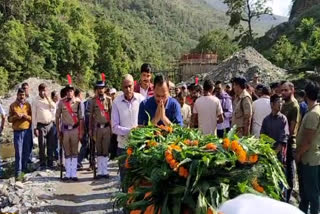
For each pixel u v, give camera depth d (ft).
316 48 100.73
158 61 306.96
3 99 89.35
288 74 88.63
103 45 216.13
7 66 150.00
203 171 10.64
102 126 27.07
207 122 23.80
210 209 10.03
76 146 27.40
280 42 137.28
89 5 337.11
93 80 196.85
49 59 170.81
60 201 22.68
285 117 19.53
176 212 10.85
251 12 197.57
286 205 5.09
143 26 454.81
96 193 24.08
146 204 11.53
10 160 42.91
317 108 17.85
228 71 89.81
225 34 222.07
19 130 30.60
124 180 13.37
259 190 11.02
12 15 170.91
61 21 185.06
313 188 18.01
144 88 21.09
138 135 13.62
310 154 17.84
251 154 10.99
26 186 25.63
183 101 28.86
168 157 11.03
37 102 32.73
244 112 21.53
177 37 512.22
